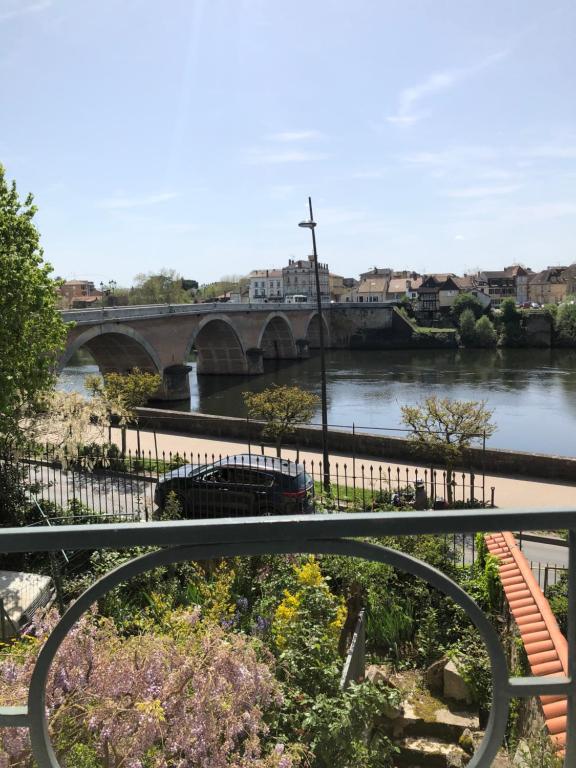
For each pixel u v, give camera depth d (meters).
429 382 68.50
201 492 14.72
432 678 6.70
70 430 15.66
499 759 5.23
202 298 166.62
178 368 60.16
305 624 5.74
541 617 6.12
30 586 9.01
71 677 3.45
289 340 98.50
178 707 3.45
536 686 1.51
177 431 31.83
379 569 8.52
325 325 116.94
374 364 90.56
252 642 4.78
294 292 166.75
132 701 3.45
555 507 1.48
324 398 22.61
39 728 1.50
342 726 4.18
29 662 3.58
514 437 42.41
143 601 7.91
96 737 3.38
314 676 4.96
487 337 110.81
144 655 3.62
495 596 8.30
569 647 1.51
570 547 1.49
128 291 135.25
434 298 140.75
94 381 31.52
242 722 3.59
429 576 1.47
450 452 19.70
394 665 7.36
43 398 15.43
